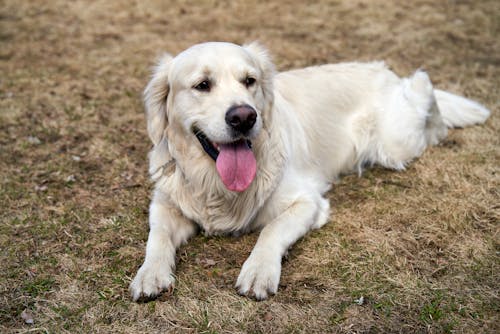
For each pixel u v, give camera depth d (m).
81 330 0.96
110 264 1.10
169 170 1.17
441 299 1.00
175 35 2.32
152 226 1.14
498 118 1.53
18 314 1.00
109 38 2.28
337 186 1.35
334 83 1.42
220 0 2.77
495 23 2.36
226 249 1.14
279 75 1.39
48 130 1.56
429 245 1.12
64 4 2.71
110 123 1.60
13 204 1.26
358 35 2.28
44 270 1.08
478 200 1.23
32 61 2.03
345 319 0.97
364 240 1.14
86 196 1.29
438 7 2.59
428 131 1.44
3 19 2.50
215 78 1.08
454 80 1.79
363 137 1.42
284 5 2.69
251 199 1.15
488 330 0.94
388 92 1.45
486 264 1.06
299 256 1.11
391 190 1.30
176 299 1.01
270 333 0.95
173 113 1.13
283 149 1.18
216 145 1.09
